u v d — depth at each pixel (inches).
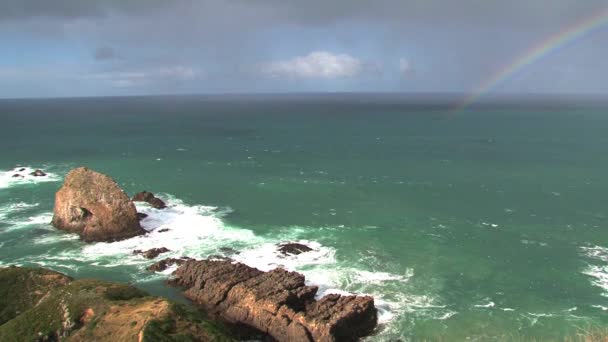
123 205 2539.4
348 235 2588.6
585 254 2356.1
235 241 2485.2
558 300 1894.7
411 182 3868.1
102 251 2352.4
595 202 3255.4
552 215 2967.5
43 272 1814.7
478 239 2549.2
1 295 1700.3
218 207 3120.1
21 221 2778.1
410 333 1652.3
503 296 1925.4
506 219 2891.2
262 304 1678.2
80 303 1568.7
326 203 3233.3
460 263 2236.7
